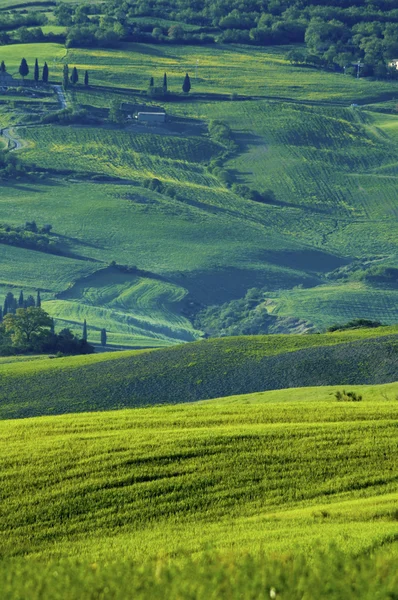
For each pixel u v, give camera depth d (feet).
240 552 290.35
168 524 366.43
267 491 397.80
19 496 395.34
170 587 253.65
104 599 250.57
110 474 416.67
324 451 440.86
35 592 255.50
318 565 262.06
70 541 352.69
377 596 241.35
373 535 309.63
